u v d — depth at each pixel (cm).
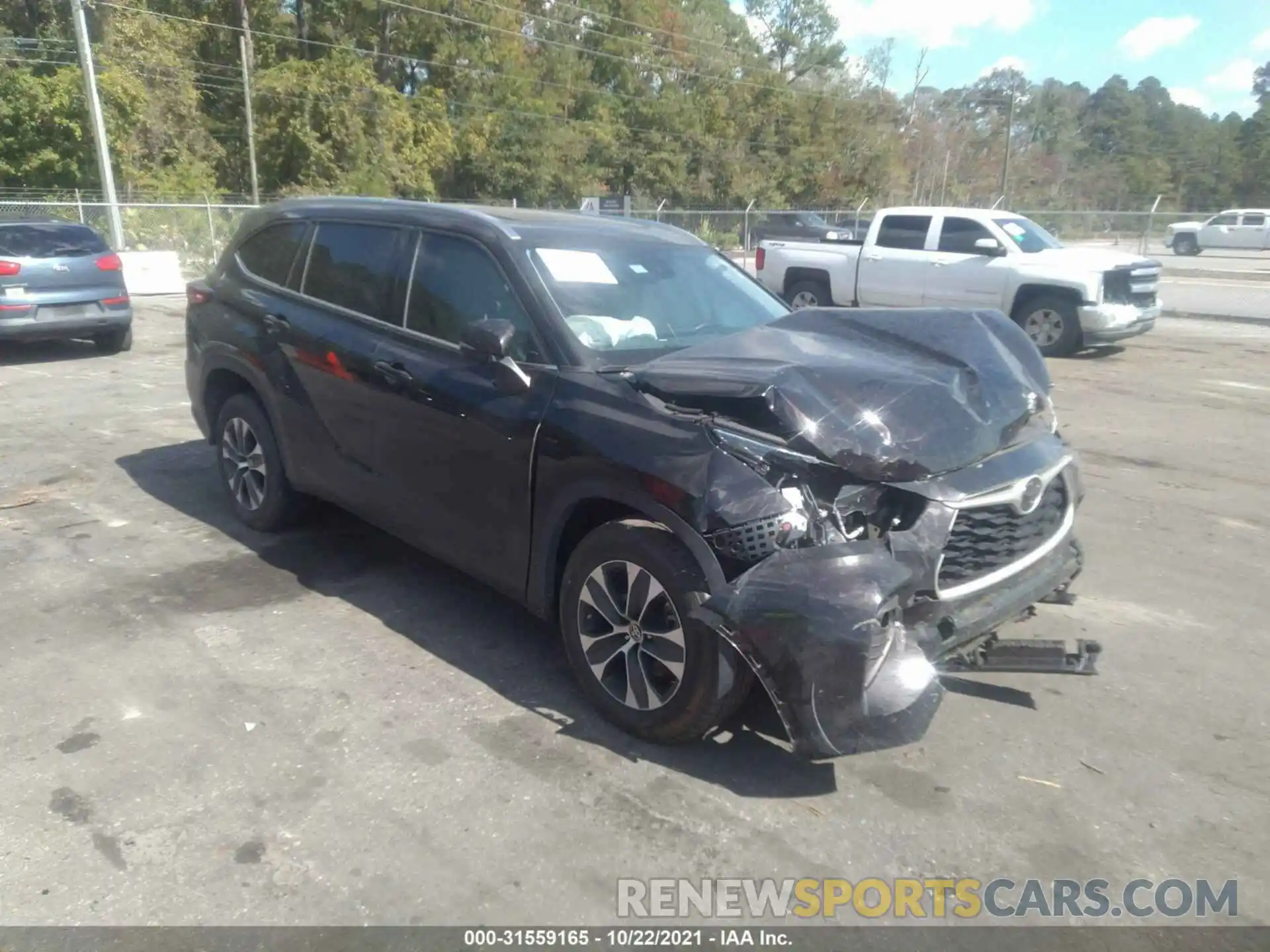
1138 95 10444
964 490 341
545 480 385
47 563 530
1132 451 814
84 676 409
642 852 309
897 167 6450
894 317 428
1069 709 401
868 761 360
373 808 327
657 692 359
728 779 347
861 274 1513
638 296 444
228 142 4384
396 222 484
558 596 403
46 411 880
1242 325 1709
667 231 520
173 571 521
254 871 296
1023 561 369
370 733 371
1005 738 378
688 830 319
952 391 368
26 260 1091
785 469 331
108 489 657
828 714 306
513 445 395
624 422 363
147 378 1042
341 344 480
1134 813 333
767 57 6725
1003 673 427
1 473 686
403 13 4766
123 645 438
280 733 370
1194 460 786
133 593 493
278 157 4262
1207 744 377
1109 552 582
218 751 357
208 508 623
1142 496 689
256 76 4234
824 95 6078
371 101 4225
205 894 287
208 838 310
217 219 2688
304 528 588
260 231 572
